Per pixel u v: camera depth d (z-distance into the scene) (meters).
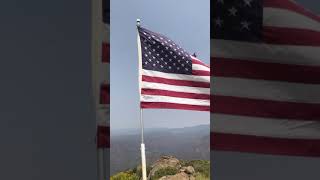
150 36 2.81
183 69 2.79
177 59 2.80
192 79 2.81
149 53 2.79
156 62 2.81
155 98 2.80
